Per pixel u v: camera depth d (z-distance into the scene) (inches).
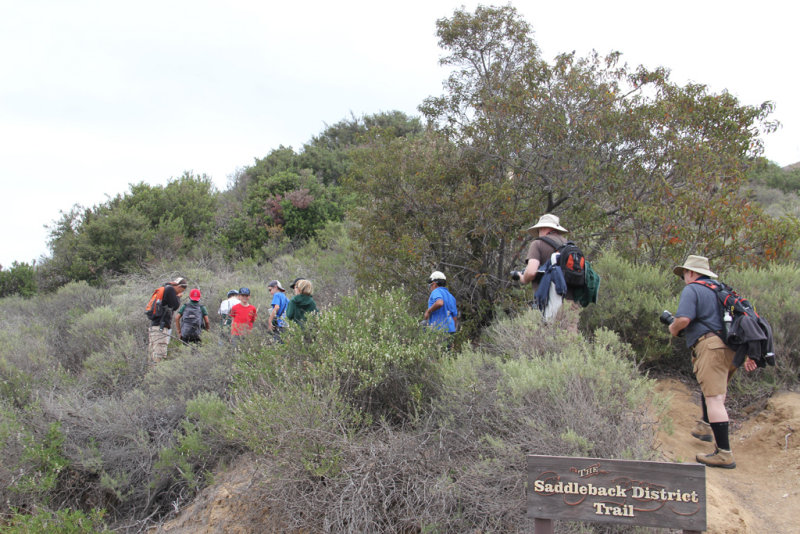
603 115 303.3
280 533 172.1
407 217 335.6
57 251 707.4
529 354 195.2
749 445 190.4
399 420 207.5
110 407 273.3
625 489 115.7
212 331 363.3
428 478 165.0
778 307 227.1
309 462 168.4
